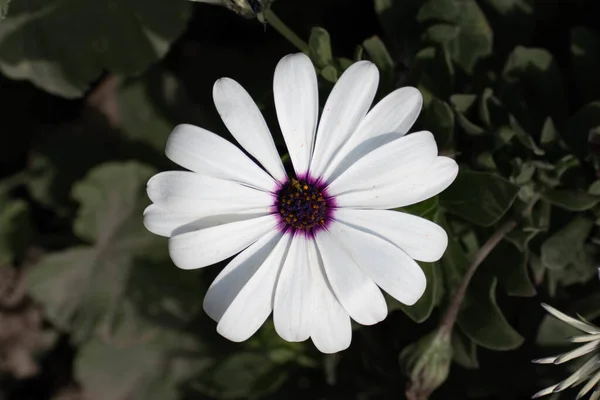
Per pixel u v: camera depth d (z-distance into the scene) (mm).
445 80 294
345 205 259
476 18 296
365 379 322
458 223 292
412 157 251
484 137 289
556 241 287
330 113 256
